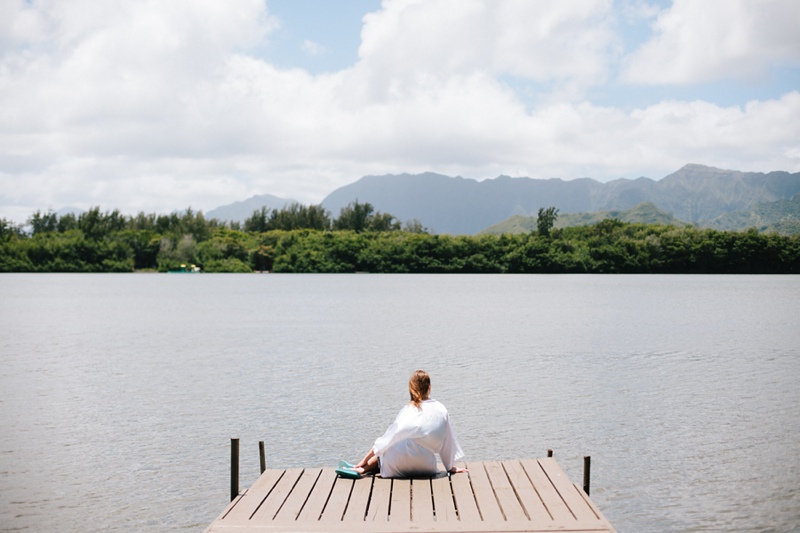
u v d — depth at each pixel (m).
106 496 15.10
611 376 29.95
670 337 46.00
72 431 20.53
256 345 41.66
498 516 9.77
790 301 82.38
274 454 18.19
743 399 24.95
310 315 64.56
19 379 29.52
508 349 39.59
